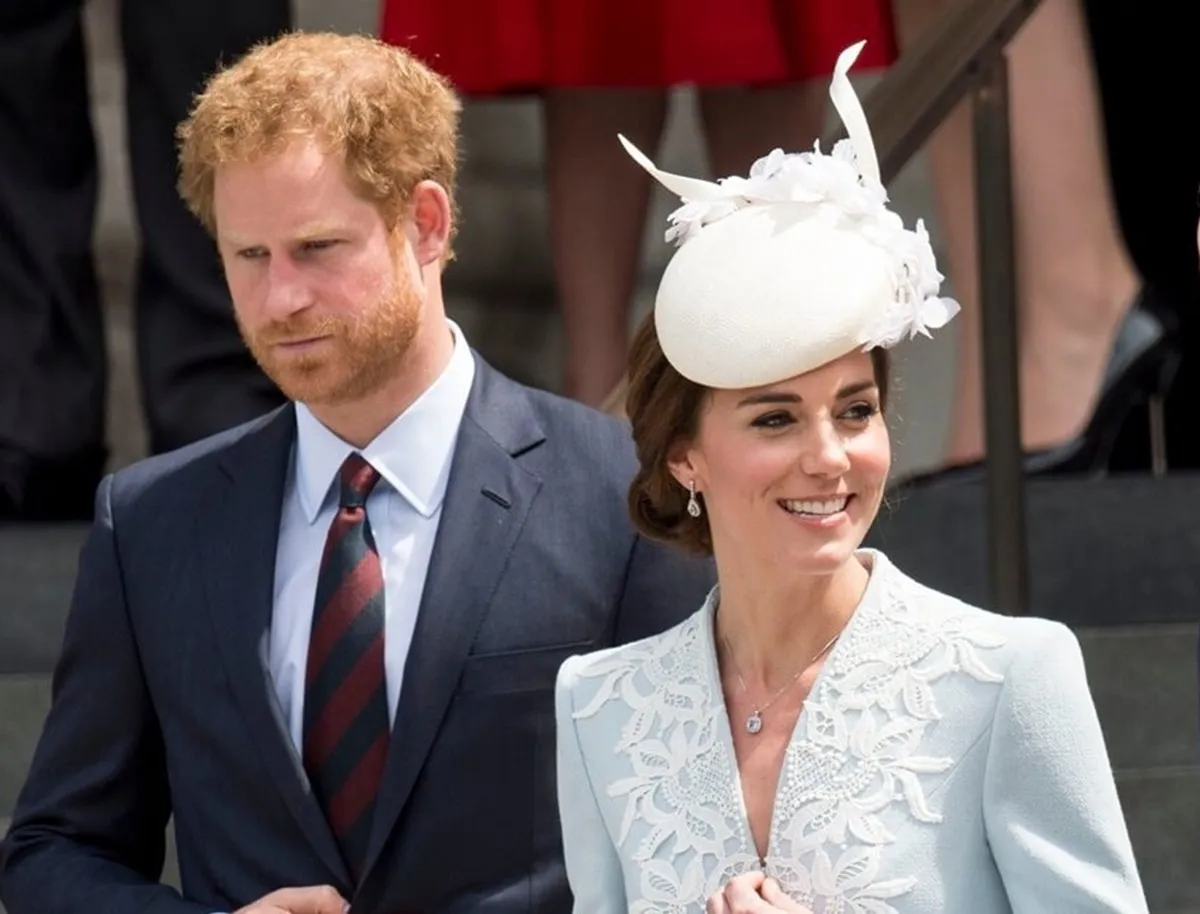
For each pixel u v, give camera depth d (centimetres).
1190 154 2066
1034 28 2006
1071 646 1109
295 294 1226
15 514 2023
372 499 1299
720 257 1119
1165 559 1839
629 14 1916
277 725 1266
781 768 1130
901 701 1115
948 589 1817
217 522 1310
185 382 1977
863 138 1141
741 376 1100
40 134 2023
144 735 1330
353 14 2600
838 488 1109
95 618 1324
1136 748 1666
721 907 1092
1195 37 2064
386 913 1259
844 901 1098
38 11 2012
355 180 1228
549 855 1269
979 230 1571
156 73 1972
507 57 1912
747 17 1911
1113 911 1074
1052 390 2039
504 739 1266
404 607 1288
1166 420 2078
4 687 1680
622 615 1288
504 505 1293
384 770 1263
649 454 1168
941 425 2439
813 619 1145
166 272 1978
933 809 1098
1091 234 2031
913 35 2008
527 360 2514
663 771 1155
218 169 1233
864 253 1112
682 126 2594
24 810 1338
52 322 2030
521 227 2545
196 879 1295
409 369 1292
